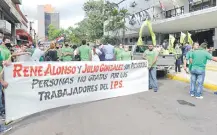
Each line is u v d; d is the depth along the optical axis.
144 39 41.19
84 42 10.66
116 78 8.55
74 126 5.57
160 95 8.96
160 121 5.95
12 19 37.72
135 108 7.12
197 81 8.54
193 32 29.95
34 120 5.99
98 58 11.62
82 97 7.60
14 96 5.84
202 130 5.36
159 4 34.09
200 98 8.48
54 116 6.29
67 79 7.09
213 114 6.59
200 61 8.38
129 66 8.92
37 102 6.41
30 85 6.20
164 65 13.14
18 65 5.89
